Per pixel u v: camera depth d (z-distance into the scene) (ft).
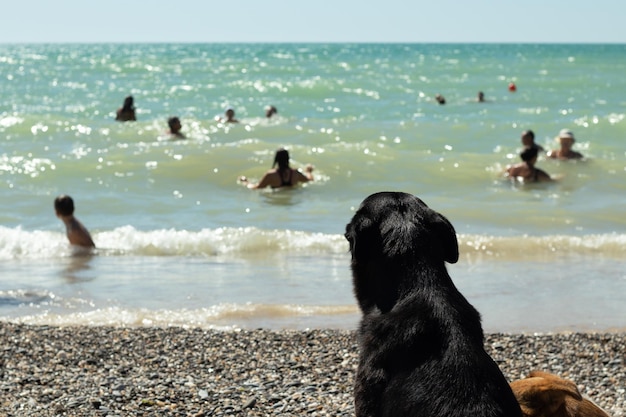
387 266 11.02
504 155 59.47
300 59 255.70
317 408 19.10
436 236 11.39
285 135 69.67
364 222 11.39
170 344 24.35
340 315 27.76
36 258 35.70
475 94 121.29
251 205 46.42
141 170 53.88
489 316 27.66
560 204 46.73
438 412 9.43
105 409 18.88
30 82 142.31
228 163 55.36
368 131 72.43
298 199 48.08
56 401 19.33
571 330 26.27
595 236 39.06
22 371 21.81
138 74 165.58
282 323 26.94
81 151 59.21
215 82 137.39
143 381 21.03
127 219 43.06
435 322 10.21
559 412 14.82
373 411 10.16
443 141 68.74
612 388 21.07
